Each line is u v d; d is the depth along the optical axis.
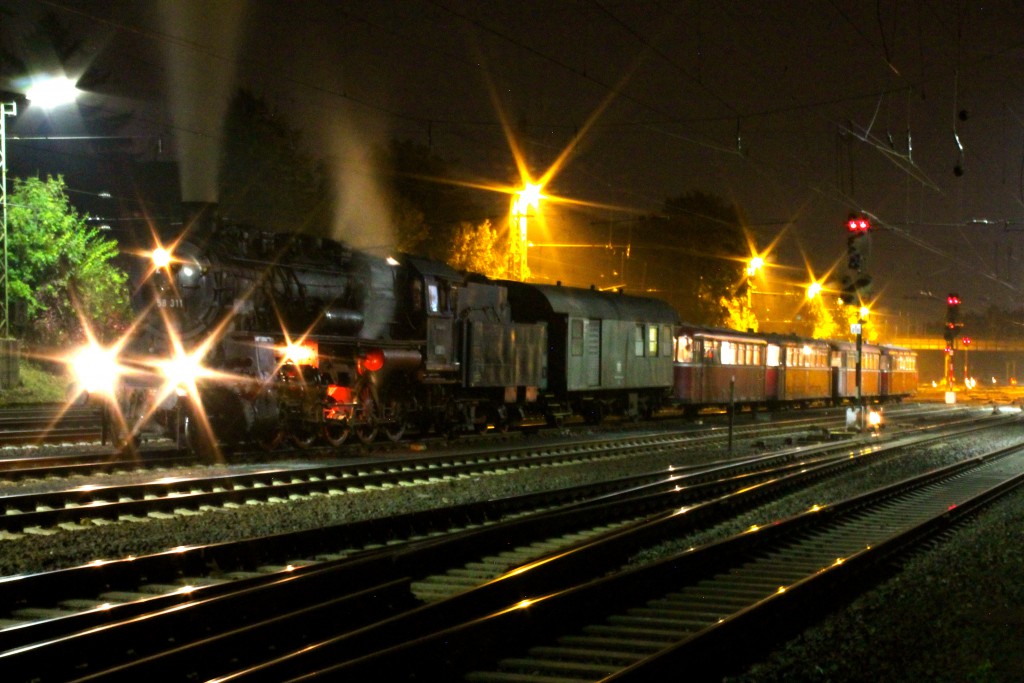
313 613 7.63
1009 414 49.66
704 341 37.19
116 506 12.66
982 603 9.45
